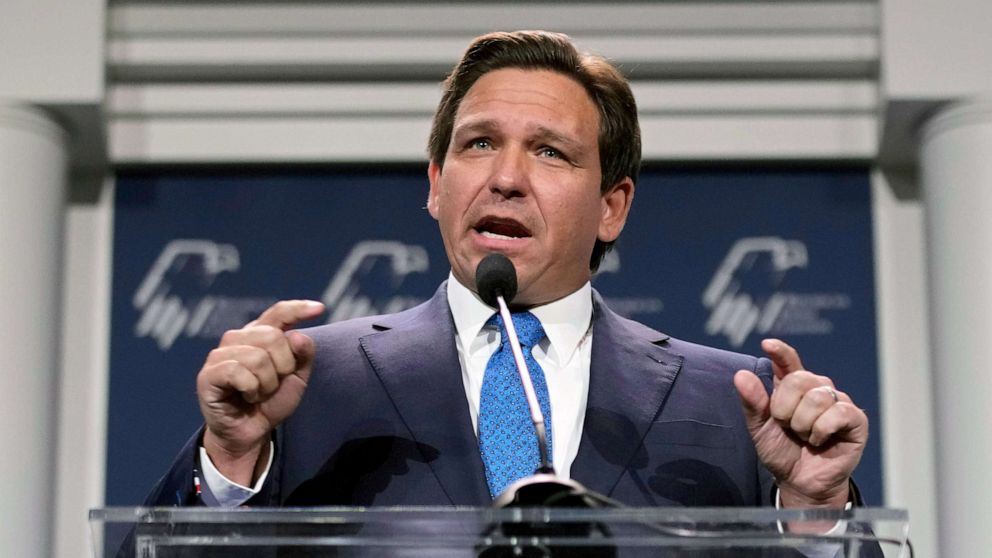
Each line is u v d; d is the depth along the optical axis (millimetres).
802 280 5129
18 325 4852
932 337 4996
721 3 5336
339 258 5148
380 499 2355
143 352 5035
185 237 5160
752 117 5344
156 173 5258
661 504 2367
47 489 4836
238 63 5305
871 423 4992
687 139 5305
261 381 2133
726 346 5059
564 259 2568
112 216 5176
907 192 5293
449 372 2490
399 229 5188
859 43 5312
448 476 2359
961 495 4777
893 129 5195
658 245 5152
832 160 5297
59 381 5000
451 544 1824
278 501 2428
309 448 2449
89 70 5059
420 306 2715
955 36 5082
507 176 2523
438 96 5371
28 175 4957
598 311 2695
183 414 4984
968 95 5035
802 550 1869
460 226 2568
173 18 5305
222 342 2162
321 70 5359
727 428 2502
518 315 2592
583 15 5324
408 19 5316
